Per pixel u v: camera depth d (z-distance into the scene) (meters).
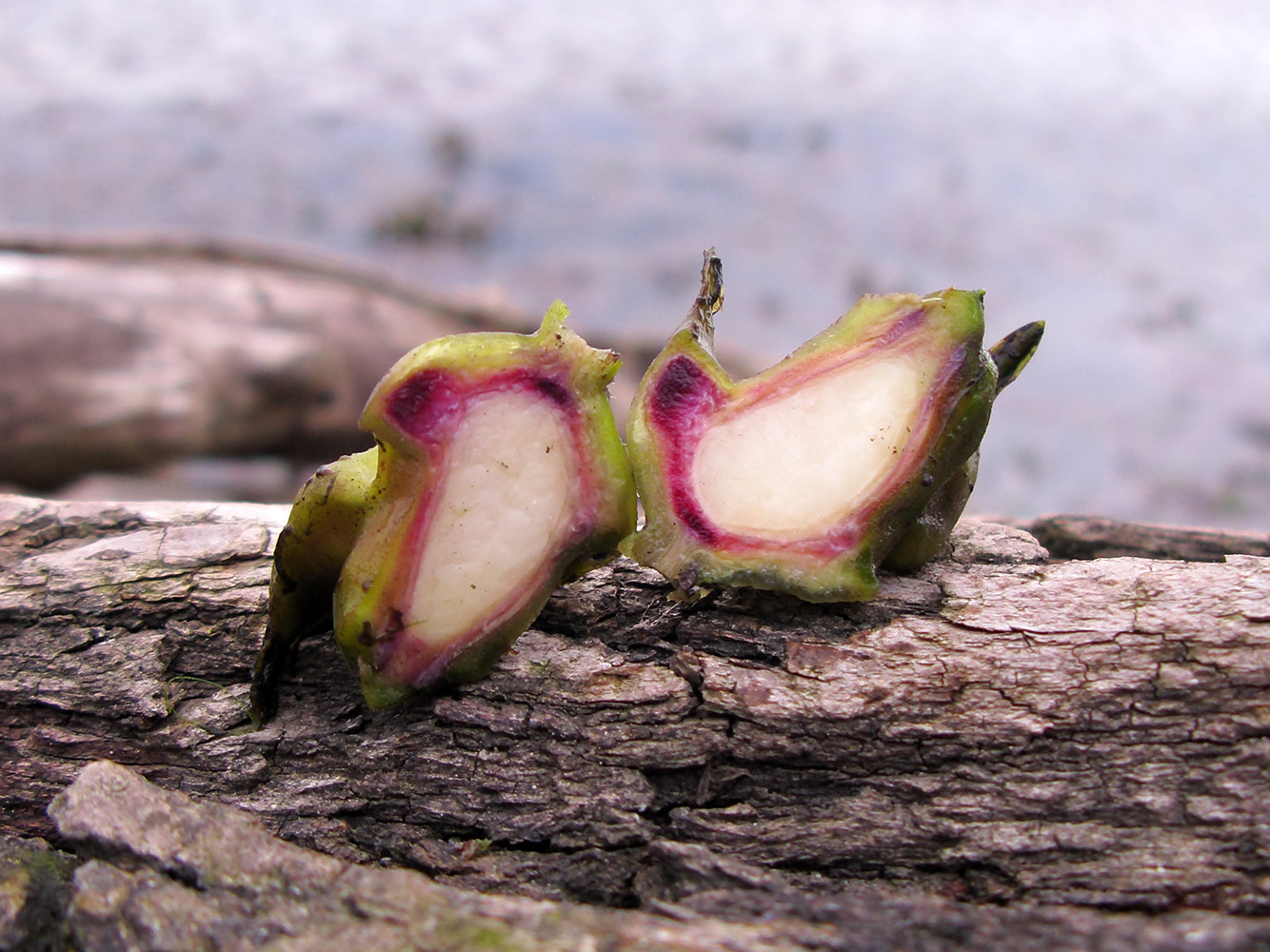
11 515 0.13
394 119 0.44
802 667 0.11
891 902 0.10
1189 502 0.29
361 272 0.30
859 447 0.11
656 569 0.11
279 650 0.11
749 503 0.11
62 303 0.25
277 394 0.26
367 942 0.09
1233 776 0.10
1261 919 0.10
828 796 0.10
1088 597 0.11
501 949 0.09
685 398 0.11
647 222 0.38
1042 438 0.31
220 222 0.37
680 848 0.10
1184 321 0.35
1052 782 0.10
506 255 0.36
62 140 0.41
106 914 0.10
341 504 0.11
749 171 0.42
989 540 0.12
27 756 0.11
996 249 0.38
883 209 0.39
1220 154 0.45
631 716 0.11
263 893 0.10
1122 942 0.09
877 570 0.11
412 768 0.11
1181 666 0.10
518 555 0.11
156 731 0.11
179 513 0.13
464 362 0.10
